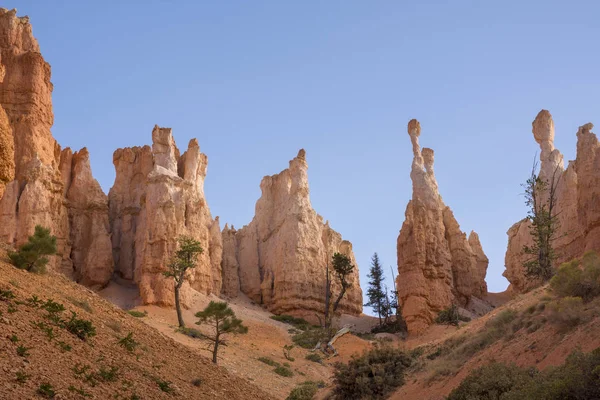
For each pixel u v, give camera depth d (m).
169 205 67.75
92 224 75.56
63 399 12.19
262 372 45.50
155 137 81.25
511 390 16.88
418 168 79.94
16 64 68.19
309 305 80.81
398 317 76.12
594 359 14.23
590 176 38.56
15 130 65.69
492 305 84.94
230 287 87.75
